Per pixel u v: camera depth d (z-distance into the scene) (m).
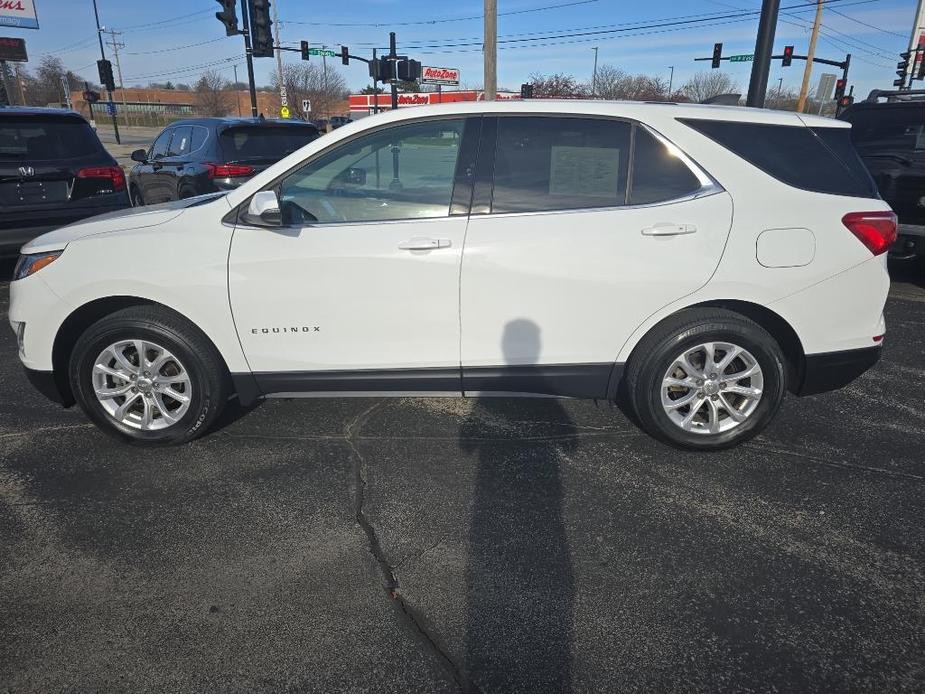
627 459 3.47
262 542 2.77
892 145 7.09
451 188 3.23
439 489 3.18
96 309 3.46
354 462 3.43
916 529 2.88
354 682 2.08
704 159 3.20
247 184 3.31
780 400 3.39
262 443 3.63
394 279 3.22
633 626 2.31
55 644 2.22
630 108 3.23
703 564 2.64
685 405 3.44
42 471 3.32
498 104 3.26
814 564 2.64
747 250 3.16
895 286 7.48
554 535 2.83
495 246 3.17
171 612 2.37
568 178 3.22
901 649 2.21
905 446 3.64
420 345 3.33
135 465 3.39
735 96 3.76
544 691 2.05
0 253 6.36
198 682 2.07
